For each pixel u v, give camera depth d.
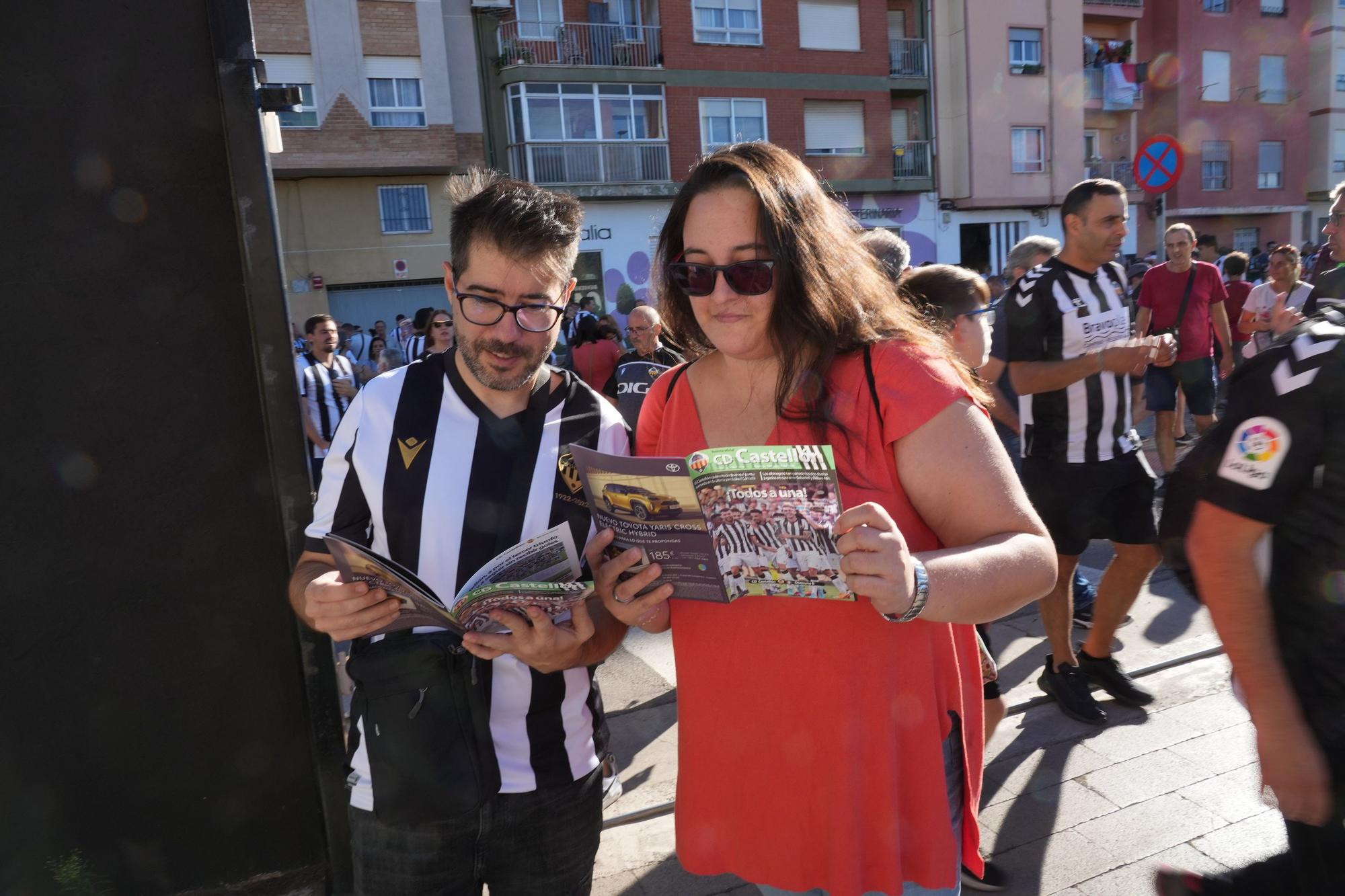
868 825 1.38
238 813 2.45
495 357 1.52
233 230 2.23
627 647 4.42
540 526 1.61
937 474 1.29
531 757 1.59
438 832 1.53
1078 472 3.31
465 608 1.35
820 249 1.36
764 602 1.42
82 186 2.12
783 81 21.66
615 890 2.63
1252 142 29.38
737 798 1.49
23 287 2.10
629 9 20.67
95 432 2.20
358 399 1.64
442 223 19.88
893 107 23.81
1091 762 3.13
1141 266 17.11
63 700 2.26
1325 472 1.39
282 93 2.22
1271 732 1.44
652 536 1.37
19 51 2.04
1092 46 26.30
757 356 1.44
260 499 2.34
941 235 24.20
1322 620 1.42
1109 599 3.44
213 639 2.36
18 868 2.28
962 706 1.49
